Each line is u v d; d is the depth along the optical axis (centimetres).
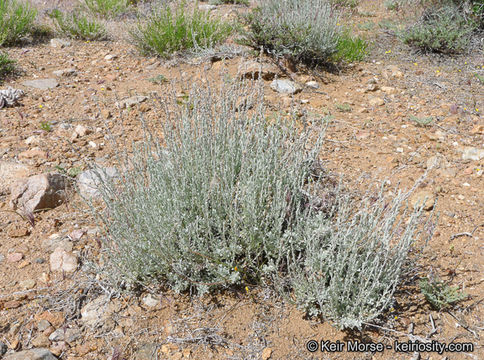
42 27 791
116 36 789
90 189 357
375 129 474
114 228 280
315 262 262
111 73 611
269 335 255
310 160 338
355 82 604
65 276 284
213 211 284
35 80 571
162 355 244
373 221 275
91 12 930
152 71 616
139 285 281
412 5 898
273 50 604
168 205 276
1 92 509
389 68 649
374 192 364
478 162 413
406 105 532
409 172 399
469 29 702
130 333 254
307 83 580
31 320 256
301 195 312
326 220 290
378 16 930
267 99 517
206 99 340
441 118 497
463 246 318
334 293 246
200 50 648
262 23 625
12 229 320
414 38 711
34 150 407
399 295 281
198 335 254
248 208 271
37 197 337
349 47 689
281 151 321
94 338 250
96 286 279
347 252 251
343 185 368
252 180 289
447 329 262
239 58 611
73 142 428
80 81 580
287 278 281
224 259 288
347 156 420
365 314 253
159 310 266
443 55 691
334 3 931
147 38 670
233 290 279
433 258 307
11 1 799
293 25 628
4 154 403
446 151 434
